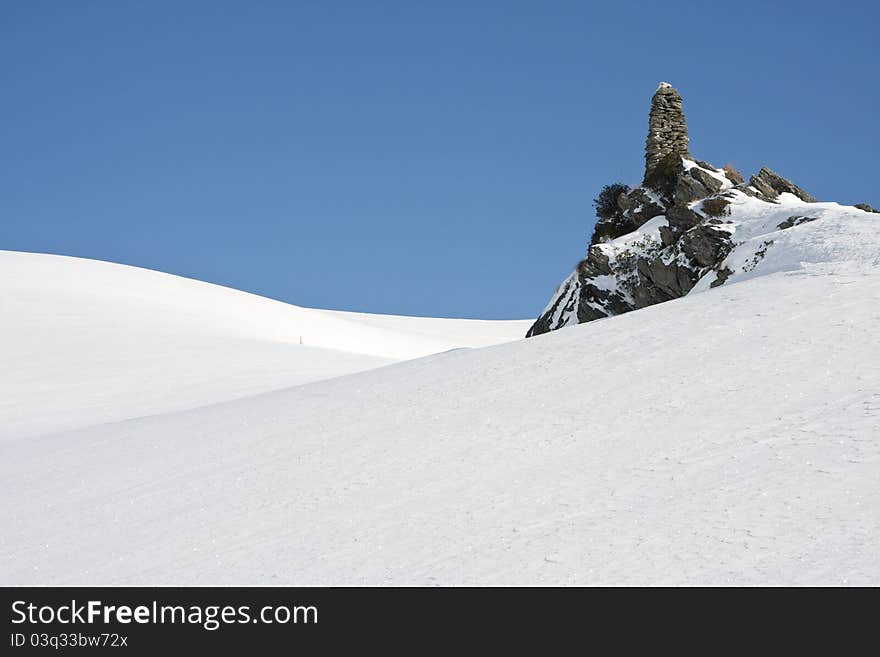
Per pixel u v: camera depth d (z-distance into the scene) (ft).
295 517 43.24
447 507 40.63
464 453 48.57
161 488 53.57
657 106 113.50
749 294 70.08
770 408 45.19
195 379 134.72
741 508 34.06
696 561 30.71
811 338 55.21
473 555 34.60
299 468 52.03
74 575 40.55
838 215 82.48
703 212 97.04
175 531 44.50
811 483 34.99
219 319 202.59
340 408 66.80
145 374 140.56
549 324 111.24
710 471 38.52
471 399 60.29
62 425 106.22
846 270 69.21
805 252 77.00
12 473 66.64
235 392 121.39
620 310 100.78
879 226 76.48
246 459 56.75
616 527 34.68
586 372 60.34
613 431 47.09
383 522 40.19
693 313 69.15
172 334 174.09
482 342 295.89
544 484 41.27
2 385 137.08
